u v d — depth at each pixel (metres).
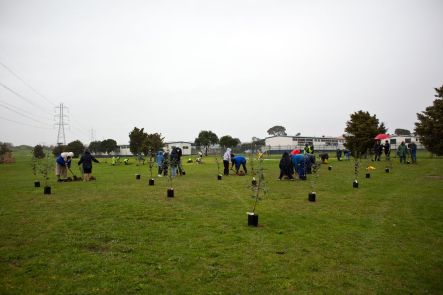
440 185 14.43
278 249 6.25
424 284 4.84
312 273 5.18
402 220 8.48
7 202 11.17
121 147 90.31
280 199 11.61
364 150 41.16
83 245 6.43
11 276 4.96
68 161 18.50
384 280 4.96
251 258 5.77
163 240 6.76
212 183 16.48
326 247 6.39
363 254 6.03
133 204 10.70
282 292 4.54
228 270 5.25
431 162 26.89
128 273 5.08
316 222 8.30
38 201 11.35
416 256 5.93
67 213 9.34
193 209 9.89
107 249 6.22
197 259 5.69
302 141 77.69
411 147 26.44
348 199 11.53
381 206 10.27
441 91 25.09
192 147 91.38
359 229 7.64
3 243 6.54
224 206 10.38
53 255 5.86
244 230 7.54
